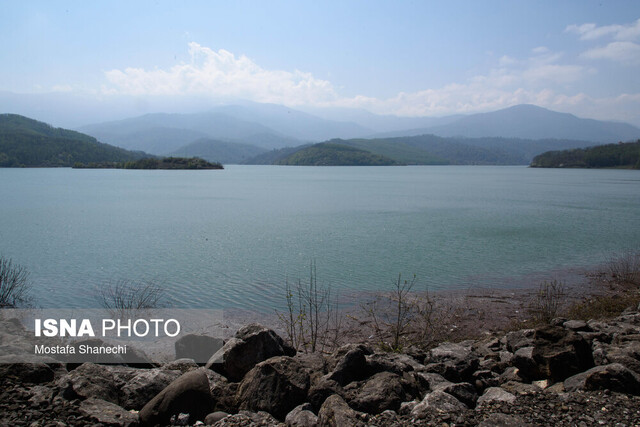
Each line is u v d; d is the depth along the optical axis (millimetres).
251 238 28828
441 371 7191
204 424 5801
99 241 27719
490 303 14828
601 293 16172
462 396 6180
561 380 6879
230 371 7445
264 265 20938
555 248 25344
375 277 18672
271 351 7664
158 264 21156
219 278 18516
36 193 69625
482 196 68438
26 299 15453
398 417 5594
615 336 9078
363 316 13453
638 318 11227
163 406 5984
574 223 36406
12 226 34125
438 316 13352
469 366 7254
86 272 19641
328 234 30578
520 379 7215
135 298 15336
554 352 6996
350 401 5973
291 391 6090
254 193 74188
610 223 36438
